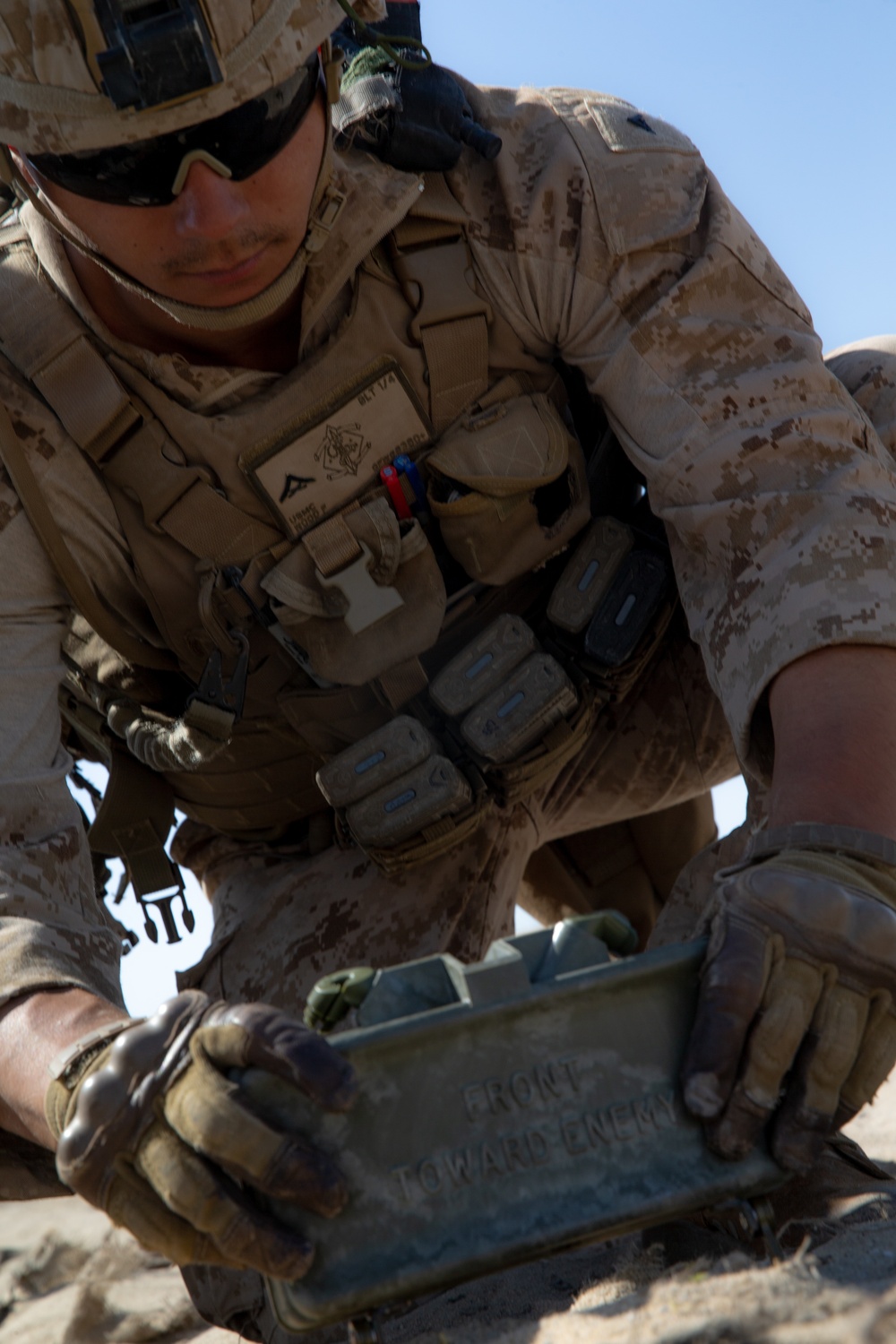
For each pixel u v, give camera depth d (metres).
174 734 1.74
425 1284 0.97
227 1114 0.98
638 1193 1.01
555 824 2.07
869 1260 1.01
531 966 1.07
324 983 1.08
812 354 1.54
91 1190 1.03
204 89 1.30
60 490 1.59
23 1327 1.75
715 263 1.57
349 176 1.54
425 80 1.63
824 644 1.31
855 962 1.08
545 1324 1.03
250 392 1.60
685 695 1.99
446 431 1.67
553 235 1.62
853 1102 1.10
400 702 1.75
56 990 1.19
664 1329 0.94
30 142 1.35
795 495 1.42
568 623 1.74
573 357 1.66
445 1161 1.00
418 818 1.71
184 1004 1.05
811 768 1.25
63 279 1.55
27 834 1.42
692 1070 1.03
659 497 1.56
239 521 1.61
